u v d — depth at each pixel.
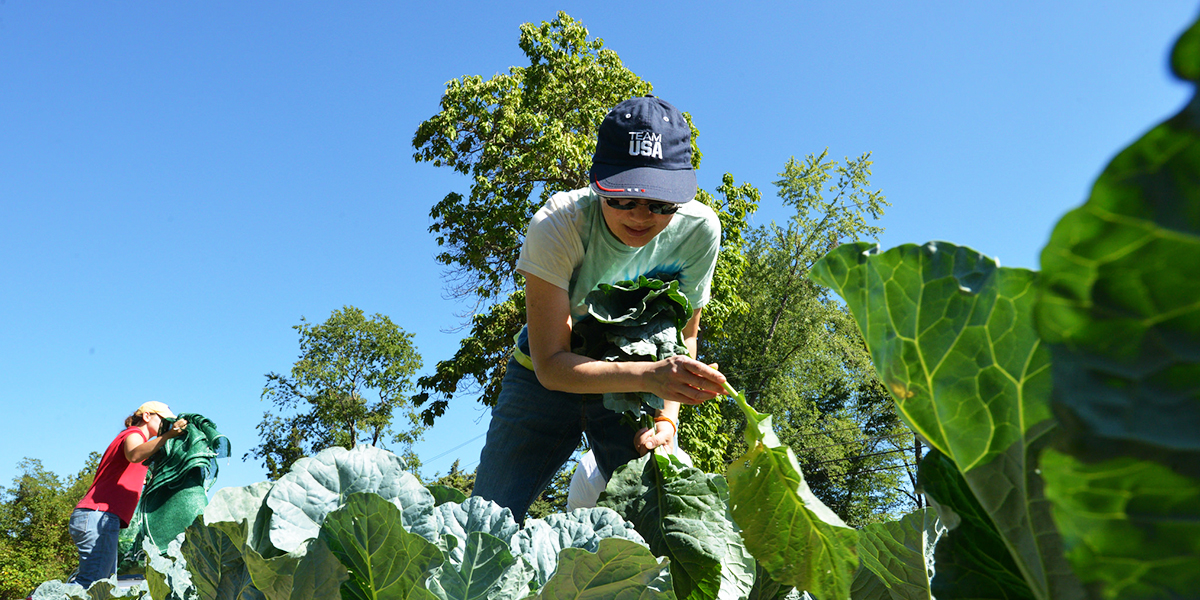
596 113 13.55
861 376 22.12
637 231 1.87
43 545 30.69
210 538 0.55
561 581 0.52
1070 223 0.18
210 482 4.21
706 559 1.21
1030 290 0.33
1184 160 0.17
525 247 1.91
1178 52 0.16
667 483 1.31
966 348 0.35
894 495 21.64
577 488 2.61
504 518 0.70
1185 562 0.19
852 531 0.62
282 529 0.57
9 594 25.64
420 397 13.39
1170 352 0.18
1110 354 0.19
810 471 20.69
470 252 13.28
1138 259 0.18
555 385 1.78
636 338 1.70
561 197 1.95
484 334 13.12
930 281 0.37
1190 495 0.19
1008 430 0.35
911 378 0.37
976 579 0.42
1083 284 0.19
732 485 0.70
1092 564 0.21
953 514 0.43
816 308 20.33
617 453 2.10
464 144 13.74
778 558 0.68
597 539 0.75
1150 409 0.18
